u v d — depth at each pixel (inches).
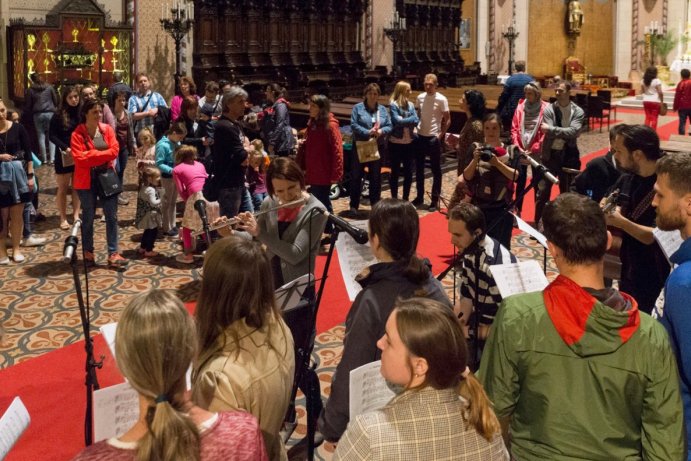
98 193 283.4
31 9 530.9
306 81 716.0
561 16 1099.9
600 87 1061.8
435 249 323.9
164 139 331.9
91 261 290.2
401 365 81.7
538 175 157.6
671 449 88.3
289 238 180.4
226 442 71.9
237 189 270.5
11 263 294.2
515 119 349.7
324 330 232.5
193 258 303.9
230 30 665.0
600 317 88.0
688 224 113.7
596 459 90.3
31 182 298.4
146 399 71.4
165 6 599.8
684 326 99.6
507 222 239.8
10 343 219.1
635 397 89.7
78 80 525.7
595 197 214.5
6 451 86.4
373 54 820.6
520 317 93.3
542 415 92.0
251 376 93.2
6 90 526.3
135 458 68.0
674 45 1108.5
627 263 160.2
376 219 118.3
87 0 536.7
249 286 95.4
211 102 418.9
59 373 199.9
